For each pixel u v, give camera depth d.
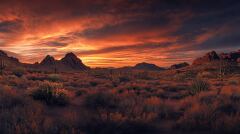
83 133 6.07
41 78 29.97
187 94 16.73
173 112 9.20
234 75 66.38
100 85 24.00
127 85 20.62
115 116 7.43
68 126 6.52
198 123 7.26
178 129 7.24
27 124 6.34
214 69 98.38
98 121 7.00
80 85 23.94
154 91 17.92
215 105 9.10
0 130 5.96
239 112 8.17
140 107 9.19
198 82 17.62
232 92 13.75
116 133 6.55
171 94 17.06
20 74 37.94
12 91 11.53
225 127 6.61
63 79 30.70
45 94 11.80
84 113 7.88
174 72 107.31
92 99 11.14
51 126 6.27
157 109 9.19
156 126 7.58
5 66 47.66
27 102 9.77
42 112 8.53
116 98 12.20
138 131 7.03
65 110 9.98
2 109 7.86
